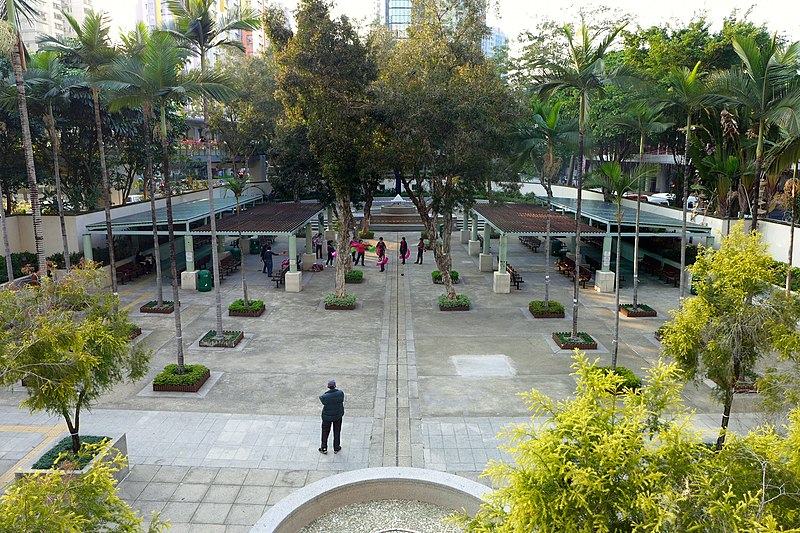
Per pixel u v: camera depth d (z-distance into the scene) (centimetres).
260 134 4522
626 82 1819
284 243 4169
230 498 1087
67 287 1065
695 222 2941
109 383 1105
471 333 2091
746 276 1018
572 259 3219
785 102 1633
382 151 2109
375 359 1831
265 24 2130
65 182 3075
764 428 817
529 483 618
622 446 607
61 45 1995
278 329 2127
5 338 889
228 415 1431
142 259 3048
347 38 2045
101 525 693
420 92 2078
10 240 2689
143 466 1193
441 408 1479
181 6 1756
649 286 2825
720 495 620
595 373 698
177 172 5666
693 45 3238
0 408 1471
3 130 2567
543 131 2398
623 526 593
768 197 2616
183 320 2222
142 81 1582
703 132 2911
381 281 2923
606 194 3922
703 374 1124
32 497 609
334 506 1022
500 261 2662
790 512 618
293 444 1290
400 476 1041
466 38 2491
